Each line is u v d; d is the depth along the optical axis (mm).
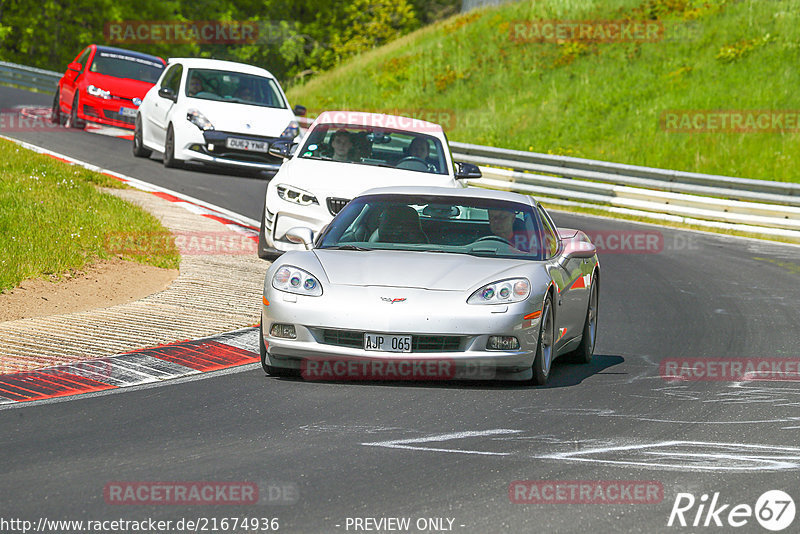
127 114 85188
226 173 74875
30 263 40250
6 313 35062
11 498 18344
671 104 112812
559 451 22297
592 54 128375
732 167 99438
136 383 28031
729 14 128000
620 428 24594
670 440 23625
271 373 29500
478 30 143250
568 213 81188
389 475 20156
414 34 157500
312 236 31984
